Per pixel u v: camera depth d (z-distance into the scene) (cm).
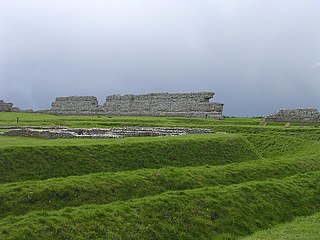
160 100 9481
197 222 2083
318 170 3425
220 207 2250
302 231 2106
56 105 11181
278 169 3183
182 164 3183
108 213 1945
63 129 4672
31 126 5734
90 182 2280
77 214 1889
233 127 5950
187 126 6103
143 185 2389
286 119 6862
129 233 1867
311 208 2566
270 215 2341
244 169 2981
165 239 1925
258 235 2066
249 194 2470
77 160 2755
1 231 1698
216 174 2781
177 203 2172
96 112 10225
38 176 2530
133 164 2930
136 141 3256
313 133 5478
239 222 2181
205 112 8588
